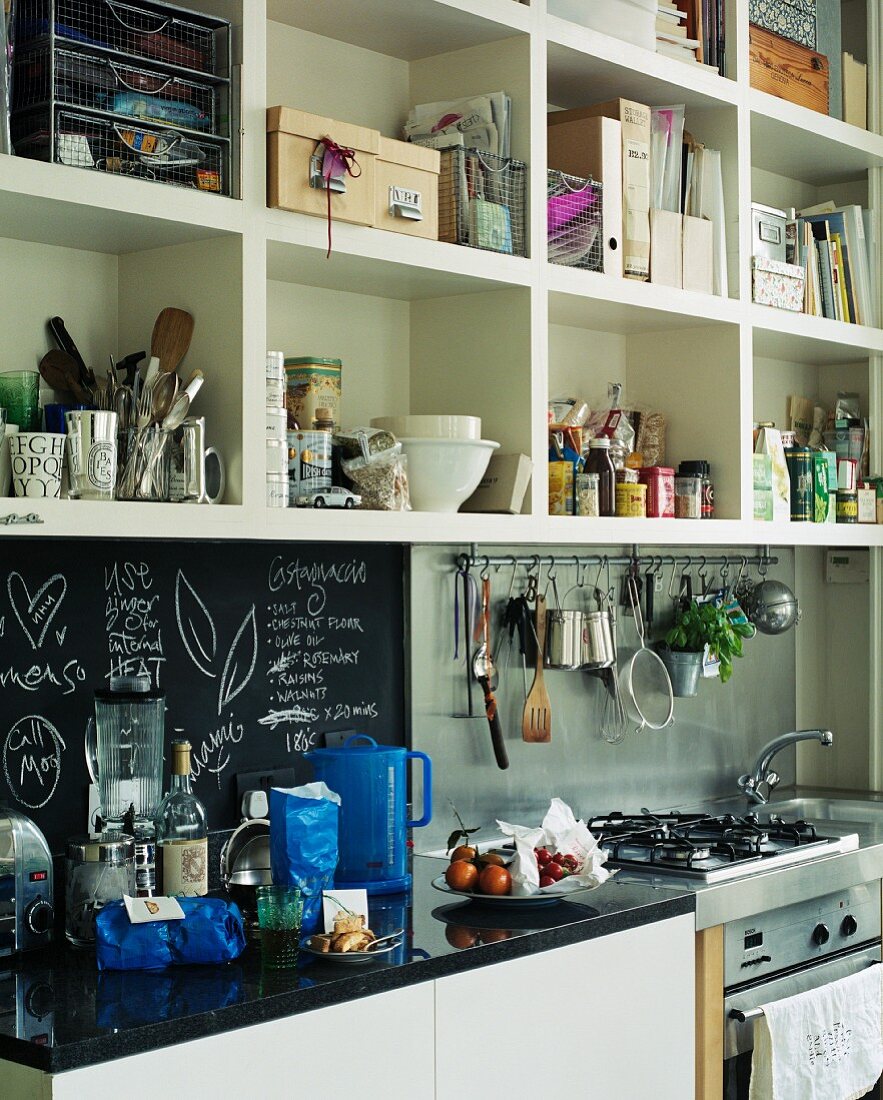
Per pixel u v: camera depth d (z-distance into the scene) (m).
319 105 2.73
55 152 2.00
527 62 2.75
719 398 3.35
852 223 3.85
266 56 2.59
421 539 2.53
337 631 2.84
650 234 3.07
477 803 3.11
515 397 2.78
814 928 3.02
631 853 3.02
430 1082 2.13
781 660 4.09
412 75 2.92
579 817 3.37
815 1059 2.89
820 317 3.63
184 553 2.56
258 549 2.69
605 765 3.45
